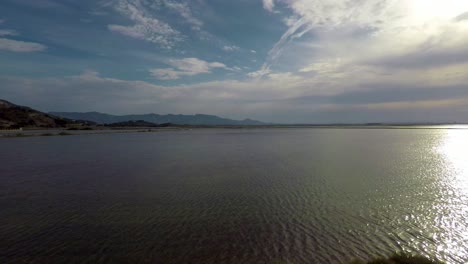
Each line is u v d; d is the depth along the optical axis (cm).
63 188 2527
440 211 1847
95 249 1368
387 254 1299
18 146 6681
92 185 2638
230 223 1681
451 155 4672
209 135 12738
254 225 1647
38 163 4022
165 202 2095
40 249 1368
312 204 2023
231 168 3531
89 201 2128
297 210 1900
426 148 5891
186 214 1838
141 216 1802
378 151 5372
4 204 2061
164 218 1767
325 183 2661
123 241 1452
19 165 3841
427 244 1393
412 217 1745
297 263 1230
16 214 1848
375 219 1720
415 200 2092
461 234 1498
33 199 2186
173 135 12712
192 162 4075
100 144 7338
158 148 6275
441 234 1501
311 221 1702
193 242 1438
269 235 1512
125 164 3906
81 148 6250
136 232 1560
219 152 5391
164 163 3991
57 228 1619
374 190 2388
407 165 3659
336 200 2114
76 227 1631
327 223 1666
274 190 2419
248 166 3678
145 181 2800
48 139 9194
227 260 1262
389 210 1878
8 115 17575
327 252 1323
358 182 2691
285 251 1337
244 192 2362
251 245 1400
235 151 5562
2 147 6431
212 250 1353
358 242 1420
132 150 5831
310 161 4097
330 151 5438
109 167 3653
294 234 1522
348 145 6775
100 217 1789
